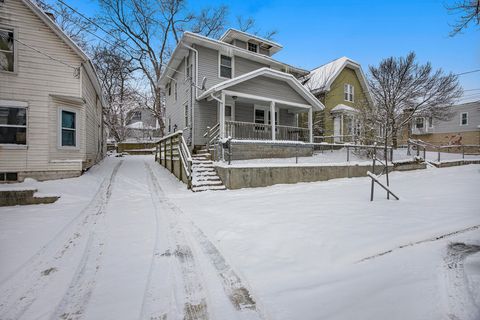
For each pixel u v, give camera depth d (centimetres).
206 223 465
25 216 531
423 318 188
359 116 1698
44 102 848
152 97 2595
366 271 272
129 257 323
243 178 877
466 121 2545
